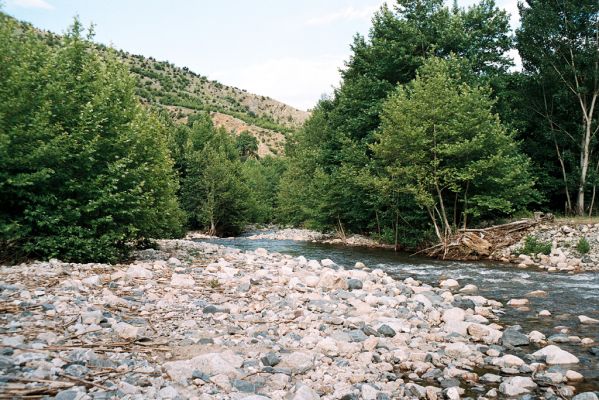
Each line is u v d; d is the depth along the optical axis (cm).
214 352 649
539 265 1950
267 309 955
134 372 542
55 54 1427
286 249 2944
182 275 1180
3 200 1228
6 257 1210
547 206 3428
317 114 5425
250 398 493
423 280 1628
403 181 2558
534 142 3262
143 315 812
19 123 1227
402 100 2584
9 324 654
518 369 696
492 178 2358
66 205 1287
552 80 3091
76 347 597
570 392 603
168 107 19312
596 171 3039
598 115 3097
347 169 3088
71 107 1349
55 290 880
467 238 2331
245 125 18738
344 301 1118
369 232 3575
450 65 2903
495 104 3075
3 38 1292
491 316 1052
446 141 2434
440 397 588
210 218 4994
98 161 1397
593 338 863
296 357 657
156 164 1755
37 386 468
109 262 1387
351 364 680
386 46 3259
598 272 1725
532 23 3048
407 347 783
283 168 8344
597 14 2933
